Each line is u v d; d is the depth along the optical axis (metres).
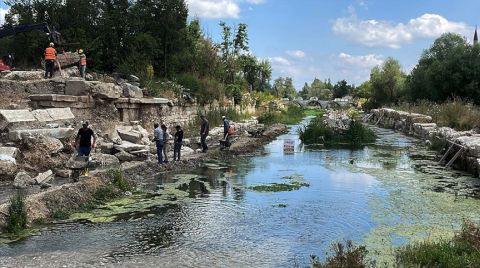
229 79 55.69
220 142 27.62
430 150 29.23
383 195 15.91
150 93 31.16
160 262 9.46
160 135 21.03
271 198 15.43
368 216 13.20
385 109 58.06
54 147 18.33
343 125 38.34
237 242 10.83
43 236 11.11
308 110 106.81
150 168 20.16
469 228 10.13
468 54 53.59
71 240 10.83
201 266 9.29
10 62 32.59
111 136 23.09
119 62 34.97
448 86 54.19
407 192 16.41
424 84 59.16
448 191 16.61
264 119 51.28
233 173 20.34
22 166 17.02
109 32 35.31
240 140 31.88
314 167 22.28
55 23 31.50
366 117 67.88
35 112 20.39
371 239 11.09
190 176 19.44
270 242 10.85
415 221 12.70
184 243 10.71
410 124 42.72
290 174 20.23
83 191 14.55
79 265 9.23
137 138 23.61
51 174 16.23
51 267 9.10
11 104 21.20
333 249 10.14
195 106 37.97
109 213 13.32
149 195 15.74
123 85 27.31
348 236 11.36
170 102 31.56
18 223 11.49
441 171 21.06
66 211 13.16
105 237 11.09
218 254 10.00
